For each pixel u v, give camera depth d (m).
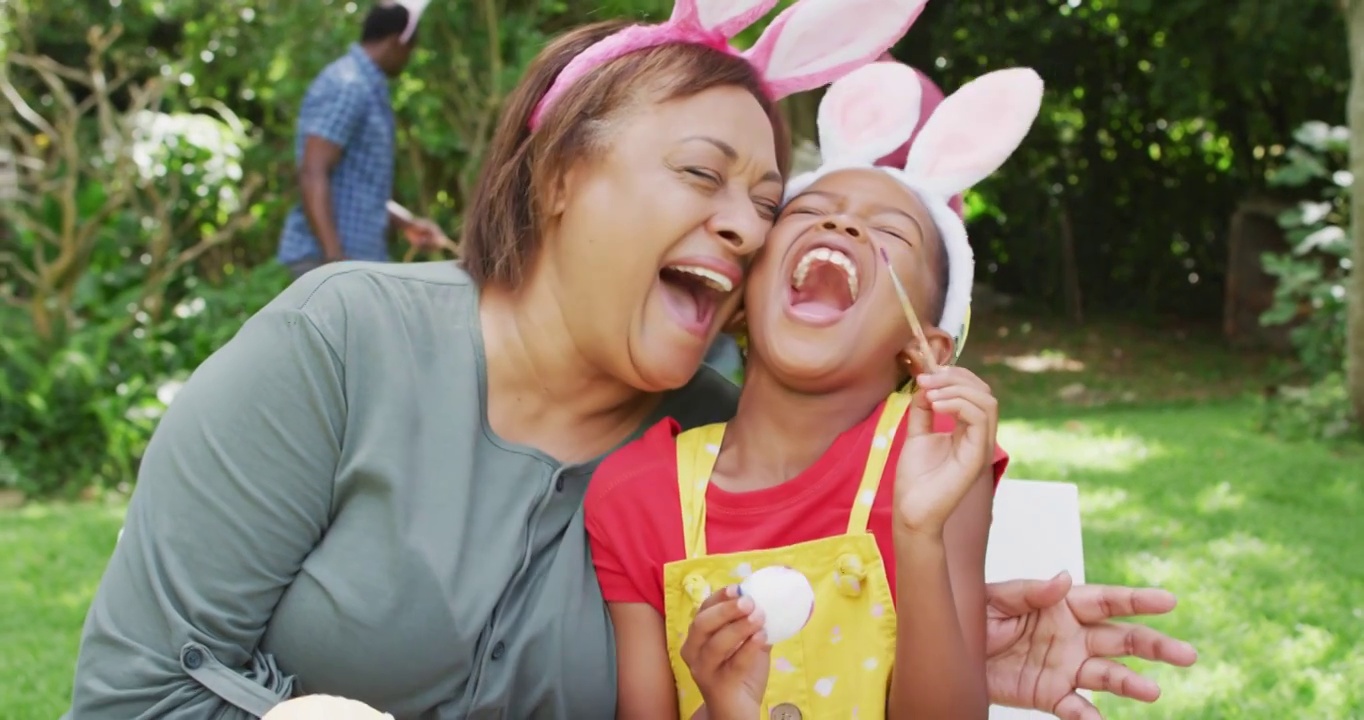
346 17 7.87
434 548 1.76
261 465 1.75
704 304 1.91
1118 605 1.87
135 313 7.44
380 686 1.74
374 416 1.79
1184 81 11.58
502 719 1.80
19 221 7.25
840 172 2.00
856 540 1.79
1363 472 6.47
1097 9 12.50
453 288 1.93
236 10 9.12
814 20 1.95
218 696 1.72
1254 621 4.18
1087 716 1.85
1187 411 8.84
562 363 1.89
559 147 1.83
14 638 4.15
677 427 2.03
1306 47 11.03
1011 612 1.92
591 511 1.90
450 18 7.63
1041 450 7.17
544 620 1.81
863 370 1.88
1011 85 1.98
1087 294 14.12
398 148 8.44
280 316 1.81
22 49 10.65
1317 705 3.44
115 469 6.84
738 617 1.56
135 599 1.74
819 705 1.79
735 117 1.84
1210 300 13.84
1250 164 13.37
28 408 6.85
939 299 1.96
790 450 1.91
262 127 10.80
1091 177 13.85
